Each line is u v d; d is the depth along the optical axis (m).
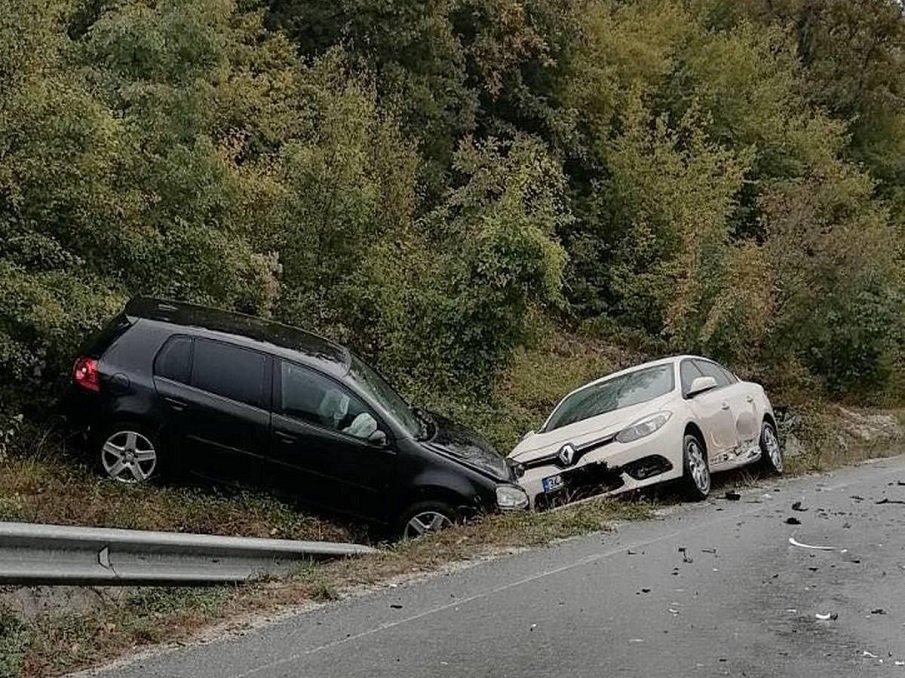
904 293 29.20
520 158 17.55
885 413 26.03
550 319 24.20
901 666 5.22
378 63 22.97
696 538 8.67
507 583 7.12
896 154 41.72
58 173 9.90
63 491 8.58
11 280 9.39
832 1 42.75
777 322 24.77
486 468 9.63
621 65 29.84
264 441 9.37
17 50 9.80
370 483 9.38
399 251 16.08
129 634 5.80
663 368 12.39
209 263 11.87
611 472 10.60
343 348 10.73
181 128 12.65
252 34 19.53
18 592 6.08
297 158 14.81
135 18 12.98
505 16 25.34
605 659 5.37
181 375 9.49
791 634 5.80
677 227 25.39
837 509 10.20
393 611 6.39
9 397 9.80
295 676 5.14
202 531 8.55
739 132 32.91
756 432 12.98
